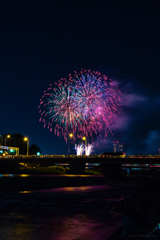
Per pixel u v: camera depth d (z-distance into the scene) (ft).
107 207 50.85
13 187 108.68
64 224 33.14
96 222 34.88
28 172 270.87
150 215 14.15
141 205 14.47
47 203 59.16
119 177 222.69
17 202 61.16
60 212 43.86
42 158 311.47
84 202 62.18
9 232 28.53
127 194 90.12
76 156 319.27
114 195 85.51
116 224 33.42
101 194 89.30
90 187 128.36
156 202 14.19
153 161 272.10
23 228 30.50
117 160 282.36
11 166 312.71
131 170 330.54
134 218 14.51
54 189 111.86
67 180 147.64
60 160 307.37
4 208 48.98
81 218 37.99
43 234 27.71
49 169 293.84
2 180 121.90
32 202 61.21
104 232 29.01
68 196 80.48
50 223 33.86
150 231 13.74
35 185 117.08
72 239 25.49
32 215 40.45
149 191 14.92
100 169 344.08
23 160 314.96
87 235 27.48
